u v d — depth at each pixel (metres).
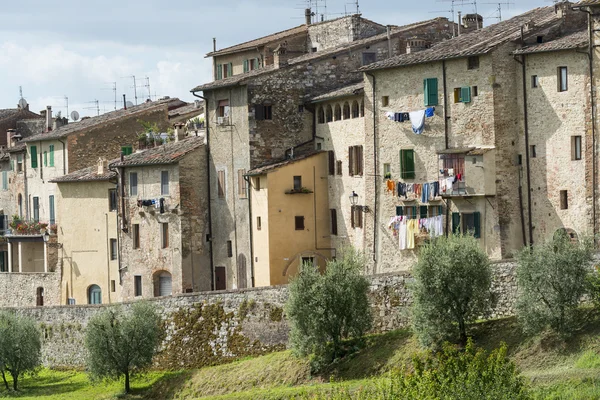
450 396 53.81
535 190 87.06
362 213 98.25
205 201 108.00
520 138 87.94
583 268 70.00
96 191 116.12
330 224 103.00
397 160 94.44
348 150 100.12
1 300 128.38
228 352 88.06
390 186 94.88
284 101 104.94
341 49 107.06
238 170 105.06
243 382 81.75
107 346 87.31
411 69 93.19
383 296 80.75
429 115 91.88
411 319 75.94
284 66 105.06
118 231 112.88
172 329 90.88
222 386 82.69
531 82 87.12
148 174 109.88
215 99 107.50
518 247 87.81
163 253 108.50
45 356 99.25
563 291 69.44
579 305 71.12
